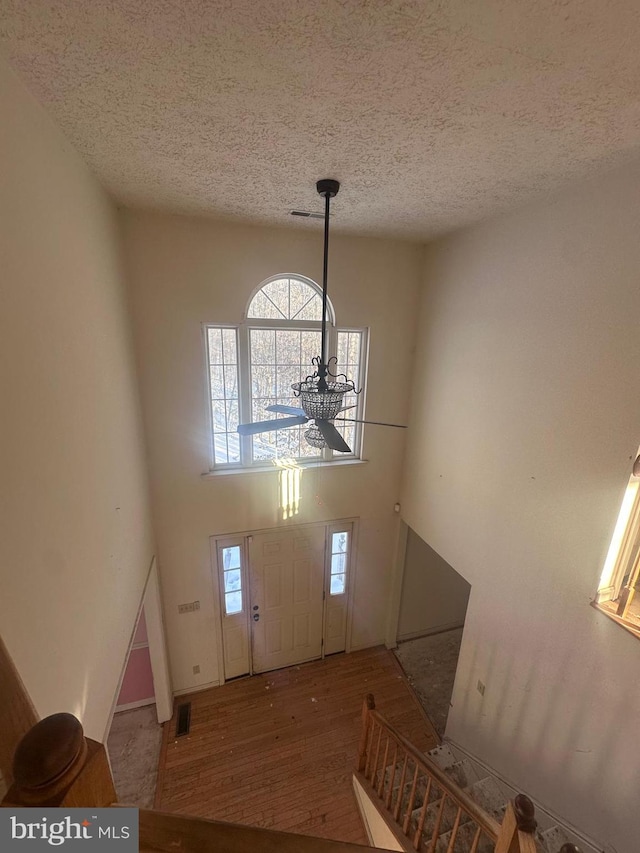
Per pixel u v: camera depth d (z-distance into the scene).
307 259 3.56
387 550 4.78
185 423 3.63
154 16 1.19
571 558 2.44
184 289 3.32
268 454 4.07
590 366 2.24
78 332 2.04
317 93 1.57
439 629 5.42
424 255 3.88
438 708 4.34
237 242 3.35
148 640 3.81
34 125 1.60
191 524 3.91
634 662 2.09
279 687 4.51
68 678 1.69
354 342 4.04
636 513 2.12
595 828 2.32
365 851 0.63
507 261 2.83
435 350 3.77
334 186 2.43
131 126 1.83
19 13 1.17
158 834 0.62
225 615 4.35
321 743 3.90
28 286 1.52
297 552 4.44
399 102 1.62
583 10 1.13
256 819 3.29
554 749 2.61
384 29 1.22
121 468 2.71
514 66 1.37
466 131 1.82
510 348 2.84
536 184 2.33
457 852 2.46
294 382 3.93
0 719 0.94
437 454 3.81
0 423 1.28
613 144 1.85
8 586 1.28
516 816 1.29
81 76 1.48
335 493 4.33
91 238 2.29
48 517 1.59
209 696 4.38
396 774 3.27
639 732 2.07
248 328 3.66
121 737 3.92
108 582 2.30
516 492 2.84
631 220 1.98
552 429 2.52
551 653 2.61
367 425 4.21
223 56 1.36
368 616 4.98
